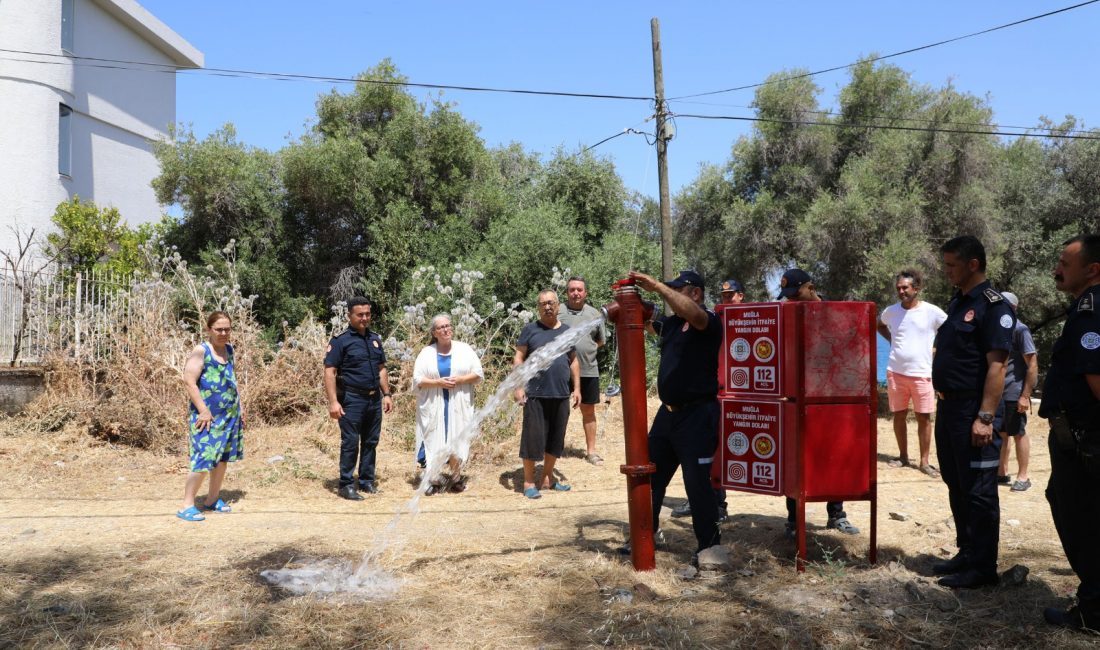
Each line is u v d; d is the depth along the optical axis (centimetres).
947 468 453
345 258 2067
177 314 1213
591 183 2155
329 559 504
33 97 1819
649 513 469
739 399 488
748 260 2225
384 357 761
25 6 1806
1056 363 375
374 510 675
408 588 443
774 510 646
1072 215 2323
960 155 2041
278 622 386
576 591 434
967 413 430
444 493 743
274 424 1058
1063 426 365
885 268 1839
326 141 2009
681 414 480
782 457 469
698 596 422
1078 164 2331
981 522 424
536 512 658
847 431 469
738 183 2334
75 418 972
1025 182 2369
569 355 796
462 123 2078
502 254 1805
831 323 467
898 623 379
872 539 477
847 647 352
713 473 500
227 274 1845
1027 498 668
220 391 647
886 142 2042
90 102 2095
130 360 991
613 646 358
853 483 470
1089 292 364
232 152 1992
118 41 2234
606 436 984
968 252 436
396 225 1900
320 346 1134
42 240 1783
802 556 462
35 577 461
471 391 764
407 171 2031
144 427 927
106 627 379
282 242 2008
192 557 507
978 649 348
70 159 1984
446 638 369
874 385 474
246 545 539
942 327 450
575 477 798
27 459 837
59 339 1063
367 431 743
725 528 577
